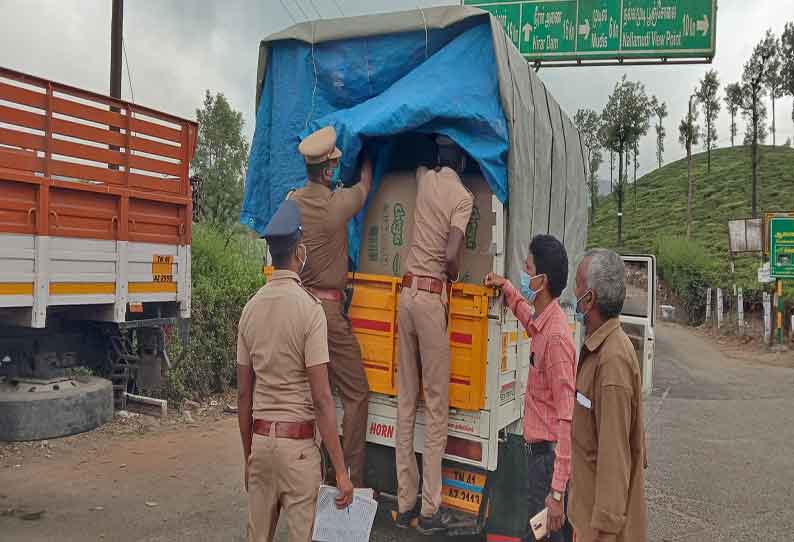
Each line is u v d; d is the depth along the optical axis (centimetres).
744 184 6412
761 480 661
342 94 484
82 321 812
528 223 450
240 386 334
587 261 283
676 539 511
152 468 630
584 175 656
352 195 435
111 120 714
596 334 278
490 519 439
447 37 454
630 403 263
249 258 1129
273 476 317
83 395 722
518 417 455
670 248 3412
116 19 1103
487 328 409
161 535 482
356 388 438
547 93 529
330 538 335
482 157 405
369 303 452
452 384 418
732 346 1956
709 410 1030
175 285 805
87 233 679
